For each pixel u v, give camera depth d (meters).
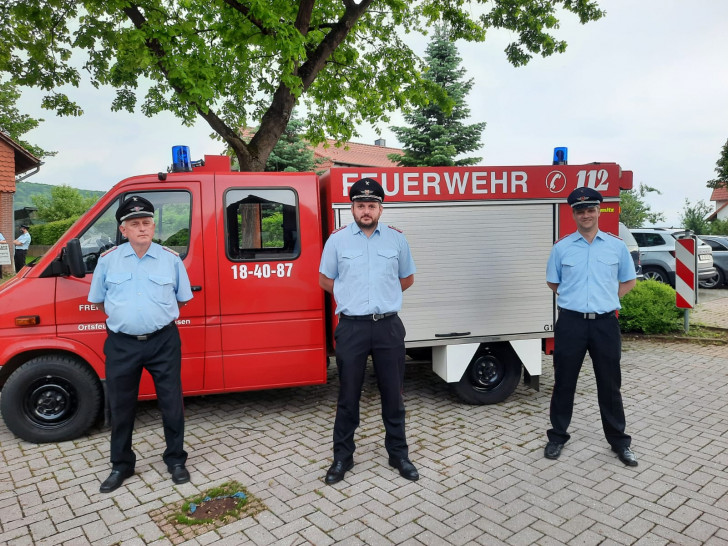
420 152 20.34
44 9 6.02
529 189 4.71
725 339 7.41
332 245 3.61
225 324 4.33
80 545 2.80
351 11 7.11
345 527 2.93
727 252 13.77
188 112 7.64
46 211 27.08
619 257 3.75
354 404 3.53
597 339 3.70
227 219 4.31
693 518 2.97
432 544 2.76
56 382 4.16
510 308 4.76
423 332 4.63
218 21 6.92
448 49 19.48
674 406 4.84
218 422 4.60
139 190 4.24
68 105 6.99
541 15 8.48
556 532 2.86
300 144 21.11
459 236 4.62
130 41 5.52
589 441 4.09
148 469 3.71
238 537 2.85
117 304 3.36
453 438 4.17
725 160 19.91
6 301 4.01
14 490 3.42
